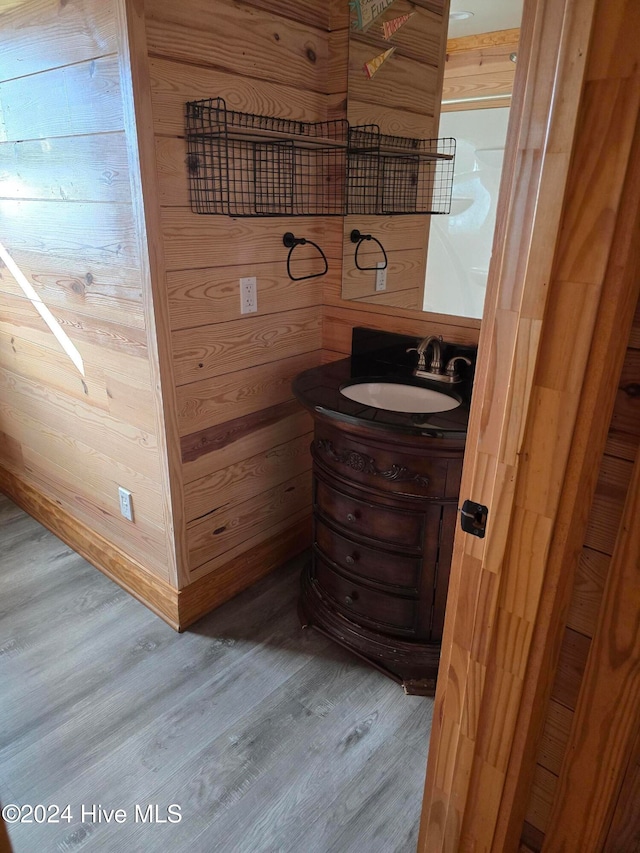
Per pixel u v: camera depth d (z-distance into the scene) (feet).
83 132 5.39
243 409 6.68
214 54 5.25
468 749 3.33
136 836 4.56
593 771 2.90
